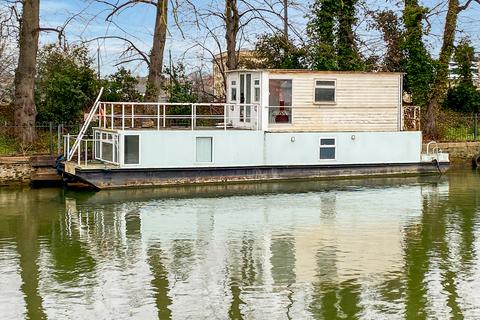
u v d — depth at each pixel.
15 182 25.53
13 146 27.61
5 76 37.12
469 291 13.24
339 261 15.28
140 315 12.06
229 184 25.89
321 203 22.12
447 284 13.66
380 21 37.59
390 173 28.39
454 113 38.88
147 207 21.34
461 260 15.33
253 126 27.03
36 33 28.55
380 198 23.11
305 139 26.95
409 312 12.17
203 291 13.29
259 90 26.75
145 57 32.69
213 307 12.45
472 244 16.75
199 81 37.69
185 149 25.30
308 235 17.67
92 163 25.05
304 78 27.05
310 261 15.25
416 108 29.61
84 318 11.94
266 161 26.47
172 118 28.56
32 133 28.28
